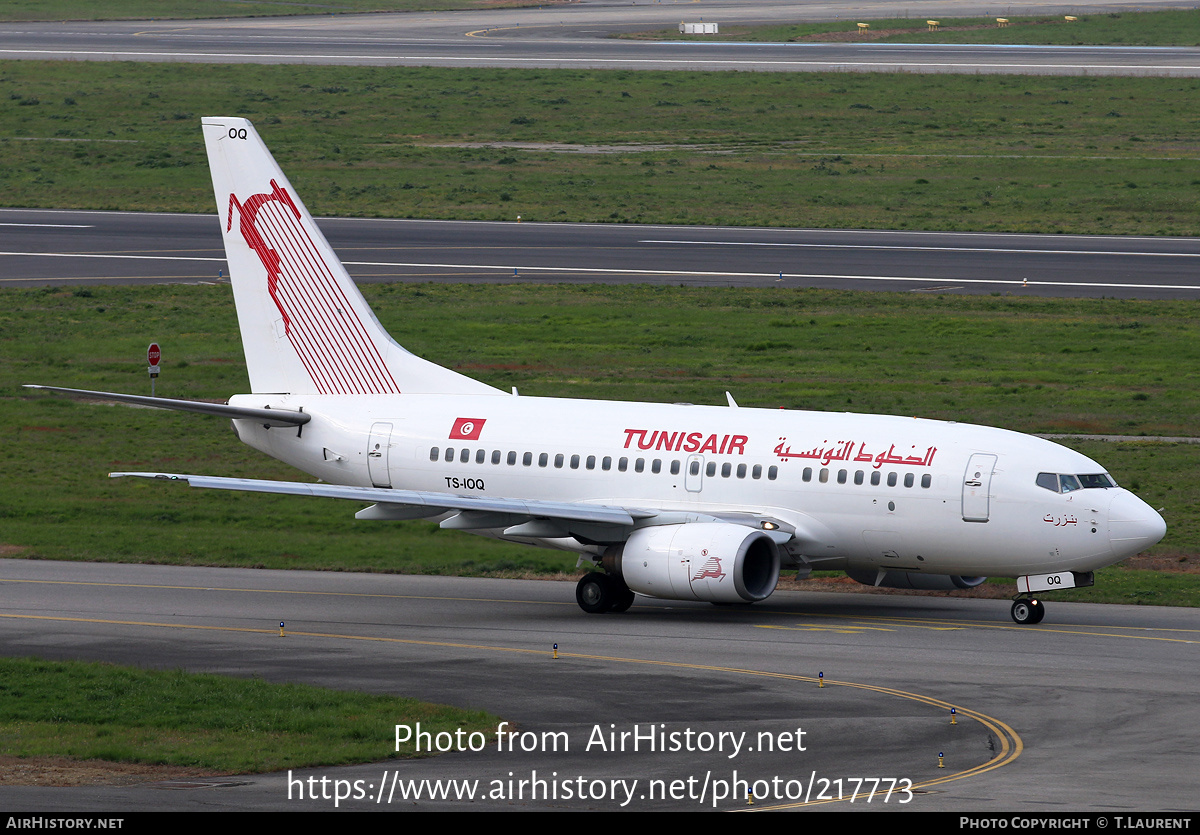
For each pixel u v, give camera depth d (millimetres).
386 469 162875
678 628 136000
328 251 166250
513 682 111562
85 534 183750
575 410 158500
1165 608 146625
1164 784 82000
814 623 139125
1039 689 108438
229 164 167250
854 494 142125
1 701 103062
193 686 107750
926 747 91250
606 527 147625
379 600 151250
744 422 150750
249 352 172125
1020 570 138375
